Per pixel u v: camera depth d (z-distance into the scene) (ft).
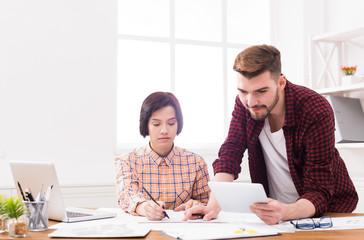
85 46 10.18
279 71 4.89
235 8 12.18
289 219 4.68
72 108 10.02
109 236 4.00
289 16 11.94
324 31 11.60
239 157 5.87
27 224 4.22
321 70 11.35
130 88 11.03
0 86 9.52
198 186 6.84
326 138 5.16
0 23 9.55
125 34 10.87
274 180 6.08
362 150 10.30
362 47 10.29
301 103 5.28
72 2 10.10
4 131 9.51
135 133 11.05
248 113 5.67
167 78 11.35
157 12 11.32
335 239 3.81
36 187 5.10
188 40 11.46
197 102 11.66
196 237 3.86
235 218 5.07
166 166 6.73
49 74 9.88
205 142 11.69
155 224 4.73
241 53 4.82
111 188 9.83
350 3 10.71
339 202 5.67
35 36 9.80
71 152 9.97
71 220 5.08
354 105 10.10
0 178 9.41
